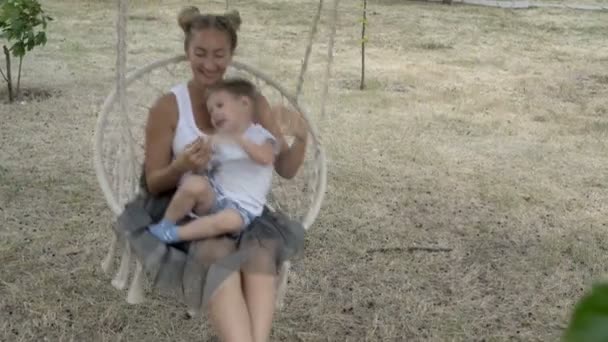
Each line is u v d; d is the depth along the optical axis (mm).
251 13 10820
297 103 2867
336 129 5539
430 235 3854
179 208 2404
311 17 10711
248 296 2285
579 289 3352
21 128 5203
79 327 2895
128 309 3035
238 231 2406
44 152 4750
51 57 7469
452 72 7727
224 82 2562
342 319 3043
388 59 8250
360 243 3723
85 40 8406
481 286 3357
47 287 3156
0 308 2984
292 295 3207
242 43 8641
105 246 3535
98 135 2623
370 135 5441
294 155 2723
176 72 6672
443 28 10289
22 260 3363
